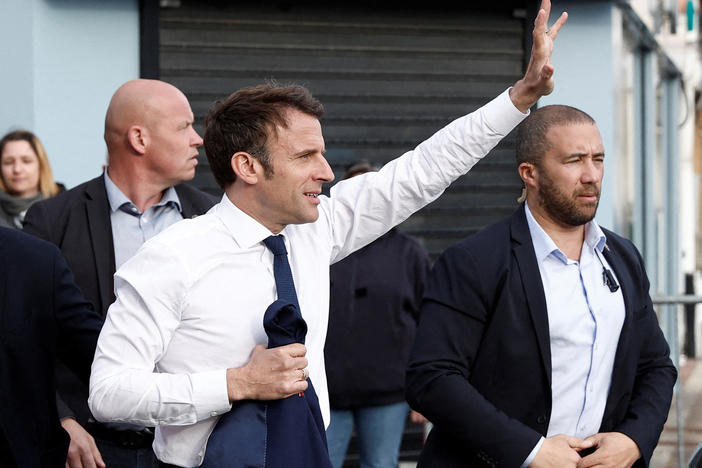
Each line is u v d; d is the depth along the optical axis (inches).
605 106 445.7
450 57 439.8
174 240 154.6
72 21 393.4
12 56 383.9
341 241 177.0
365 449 335.0
